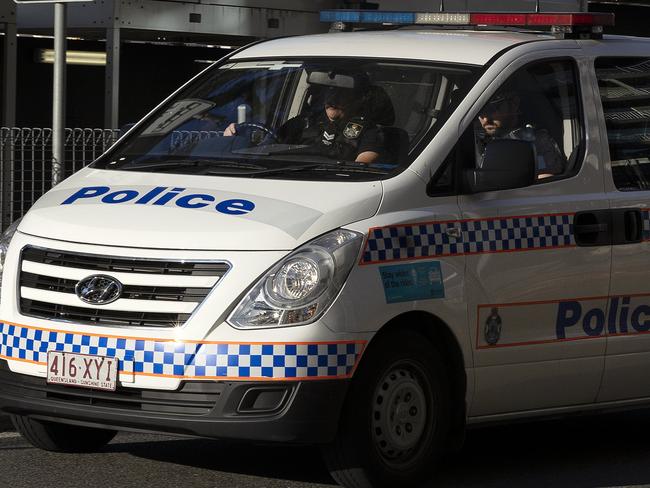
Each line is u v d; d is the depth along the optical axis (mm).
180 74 22766
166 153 9359
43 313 8258
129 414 7945
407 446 8430
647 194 9711
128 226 8141
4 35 16922
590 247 9273
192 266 7918
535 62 9438
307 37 10227
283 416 7805
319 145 9039
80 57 21672
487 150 8656
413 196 8453
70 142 13836
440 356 8578
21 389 8320
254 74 9836
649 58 10195
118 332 7953
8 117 17062
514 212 8891
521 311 8914
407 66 9312
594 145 9531
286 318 7816
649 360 9695
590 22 9797
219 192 8461
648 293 9656
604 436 10969
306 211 8141
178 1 17562
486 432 10961
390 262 8164
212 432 7812
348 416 8047
